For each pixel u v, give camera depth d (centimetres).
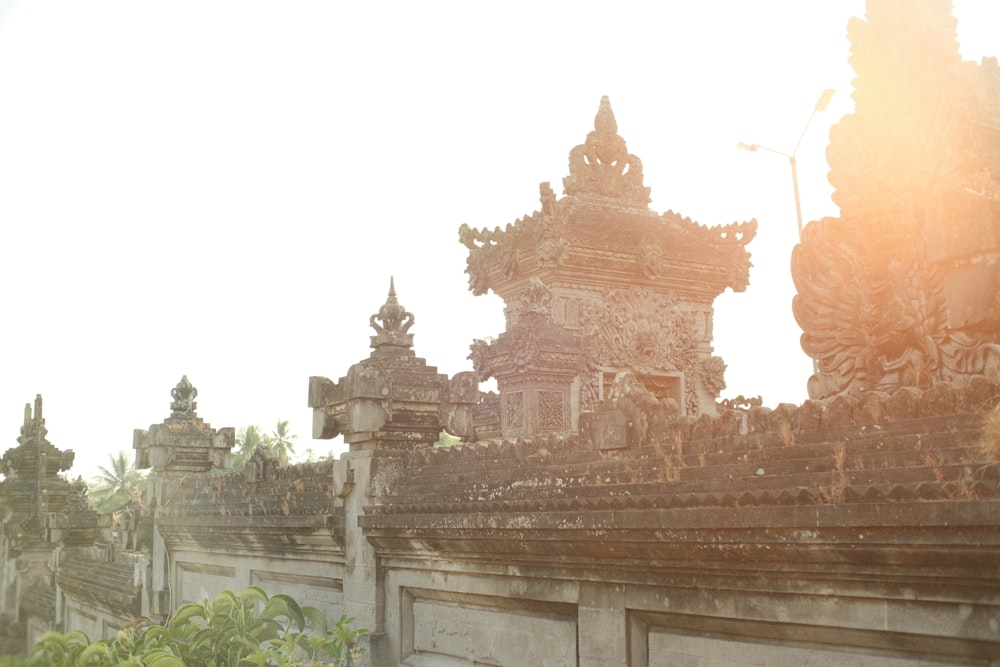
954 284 848
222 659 1420
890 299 941
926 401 696
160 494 2177
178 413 2312
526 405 1675
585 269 2239
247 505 1773
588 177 2352
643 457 947
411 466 1377
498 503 1121
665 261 2323
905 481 693
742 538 805
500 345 1741
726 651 888
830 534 731
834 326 1002
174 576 2130
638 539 912
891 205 943
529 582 1113
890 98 950
